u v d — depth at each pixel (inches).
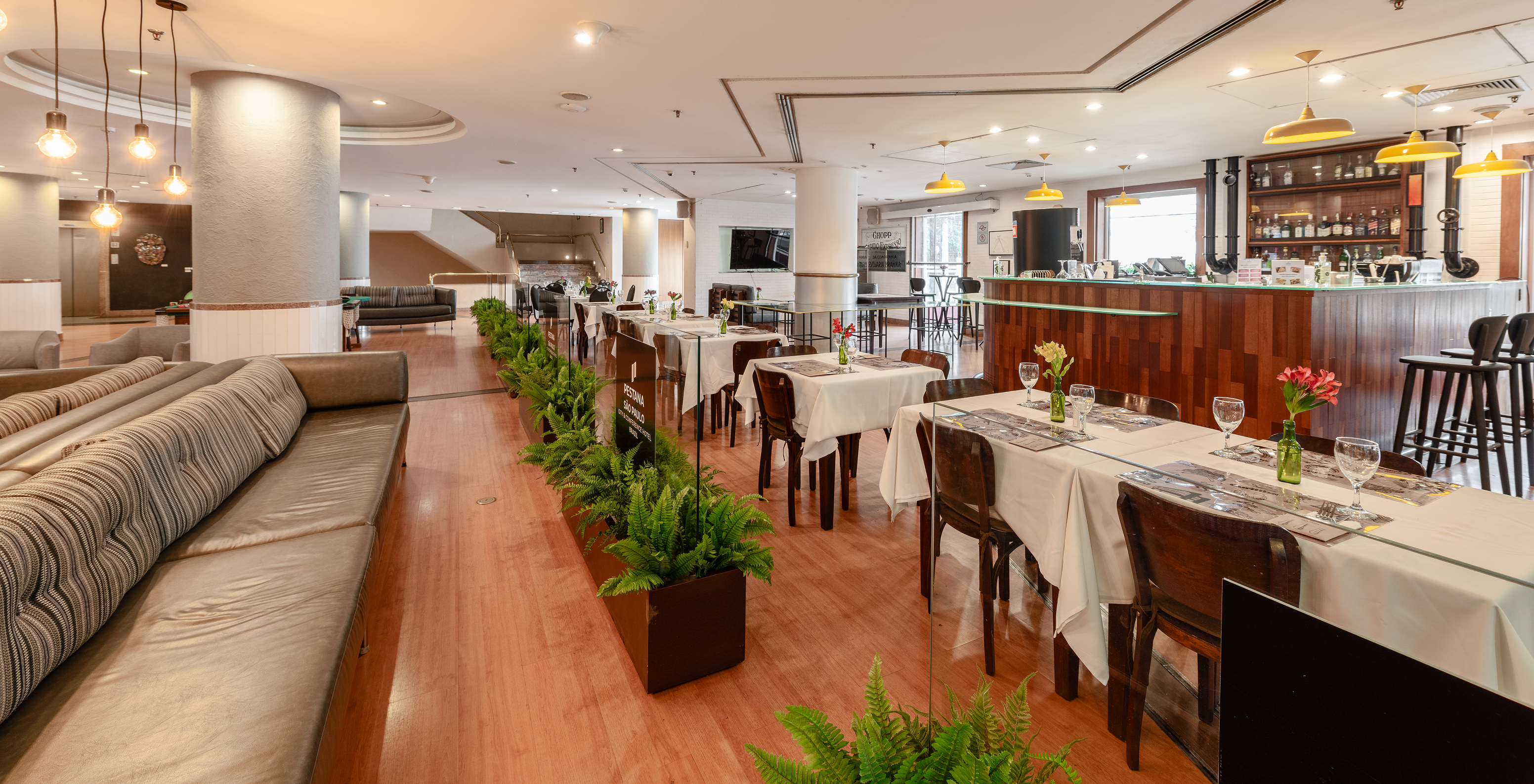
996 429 66.1
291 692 57.4
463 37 173.5
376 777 72.1
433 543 131.7
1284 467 72.6
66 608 60.1
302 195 213.2
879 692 56.6
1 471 71.4
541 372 189.2
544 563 123.6
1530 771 24.8
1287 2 146.1
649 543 88.7
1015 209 469.4
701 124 267.7
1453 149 187.6
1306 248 313.3
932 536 64.6
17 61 214.7
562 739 78.0
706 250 561.9
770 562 91.3
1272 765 34.5
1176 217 382.3
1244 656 35.6
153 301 625.3
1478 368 156.4
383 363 173.9
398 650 95.5
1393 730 29.1
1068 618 53.6
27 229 420.8
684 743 77.7
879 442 209.3
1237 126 266.7
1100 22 159.9
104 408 100.0
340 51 184.2
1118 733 47.9
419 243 834.2
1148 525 49.9
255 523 95.6
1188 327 195.6
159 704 55.3
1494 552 54.3
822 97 226.4
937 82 207.8
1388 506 65.6
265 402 132.0
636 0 150.4
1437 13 152.6
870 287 507.5
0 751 49.7
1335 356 172.9
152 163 351.6
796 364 168.4
